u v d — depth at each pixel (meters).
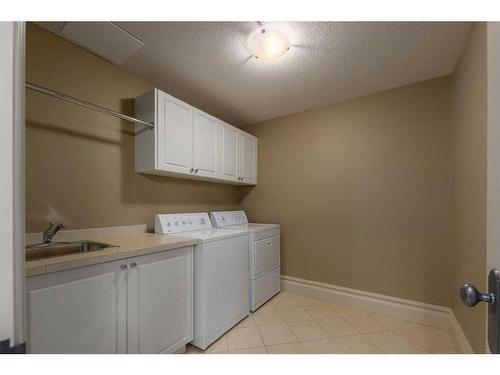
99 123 1.86
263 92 2.47
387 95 2.39
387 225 2.36
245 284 2.27
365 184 2.49
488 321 0.64
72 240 1.67
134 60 1.92
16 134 0.43
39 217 1.53
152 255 1.50
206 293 1.79
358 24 1.52
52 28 1.58
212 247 1.87
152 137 1.96
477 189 1.39
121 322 1.32
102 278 1.25
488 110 0.63
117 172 1.97
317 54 1.84
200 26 1.56
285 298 2.72
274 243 2.79
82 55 1.78
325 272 2.70
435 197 2.14
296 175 2.95
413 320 2.19
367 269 2.45
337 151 2.67
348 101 2.62
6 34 0.44
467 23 1.49
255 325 2.12
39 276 1.04
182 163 2.15
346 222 2.59
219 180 2.78
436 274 2.12
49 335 1.06
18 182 0.43
